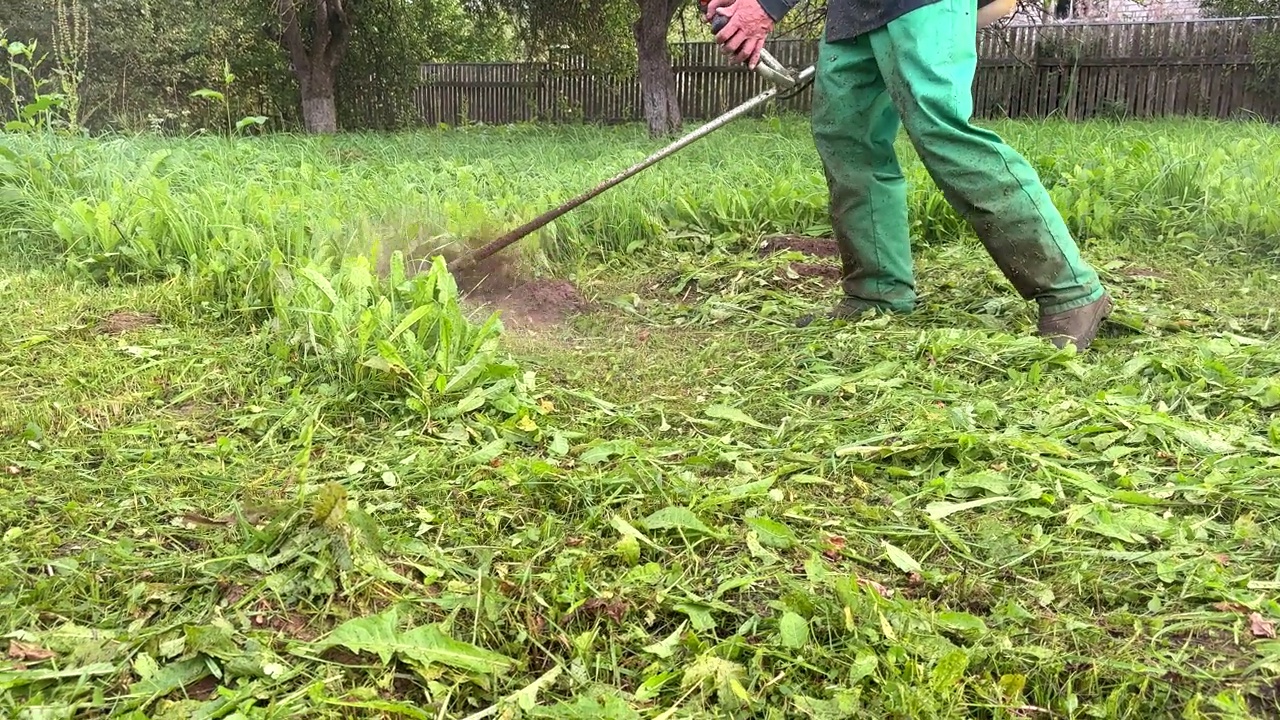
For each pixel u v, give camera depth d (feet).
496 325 9.21
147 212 12.57
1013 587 5.27
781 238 14.87
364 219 12.46
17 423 7.39
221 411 7.91
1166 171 16.11
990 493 6.28
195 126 40.50
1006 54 44.93
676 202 15.75
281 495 6.41
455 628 4.94
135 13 36.45
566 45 48.83
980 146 9.04
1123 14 56.65
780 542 5.65
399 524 6.05
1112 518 5.80
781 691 4.40
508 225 13.10
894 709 4.22
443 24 50.75
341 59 41.29
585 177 18.29
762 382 8.73
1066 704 4.33
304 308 8.91
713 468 6.90
